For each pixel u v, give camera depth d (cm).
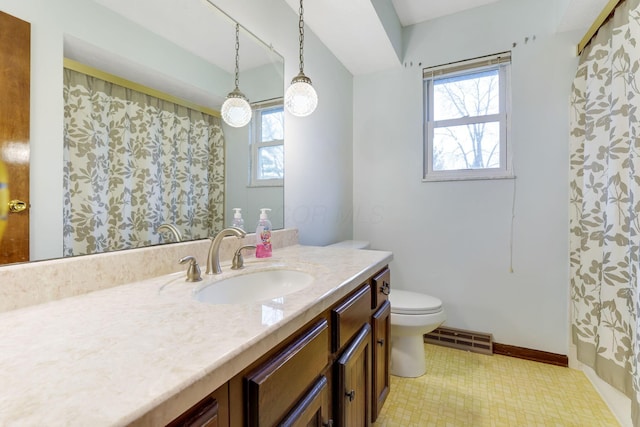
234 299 95
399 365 172
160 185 101
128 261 85
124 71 90
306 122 180
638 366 110
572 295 174
